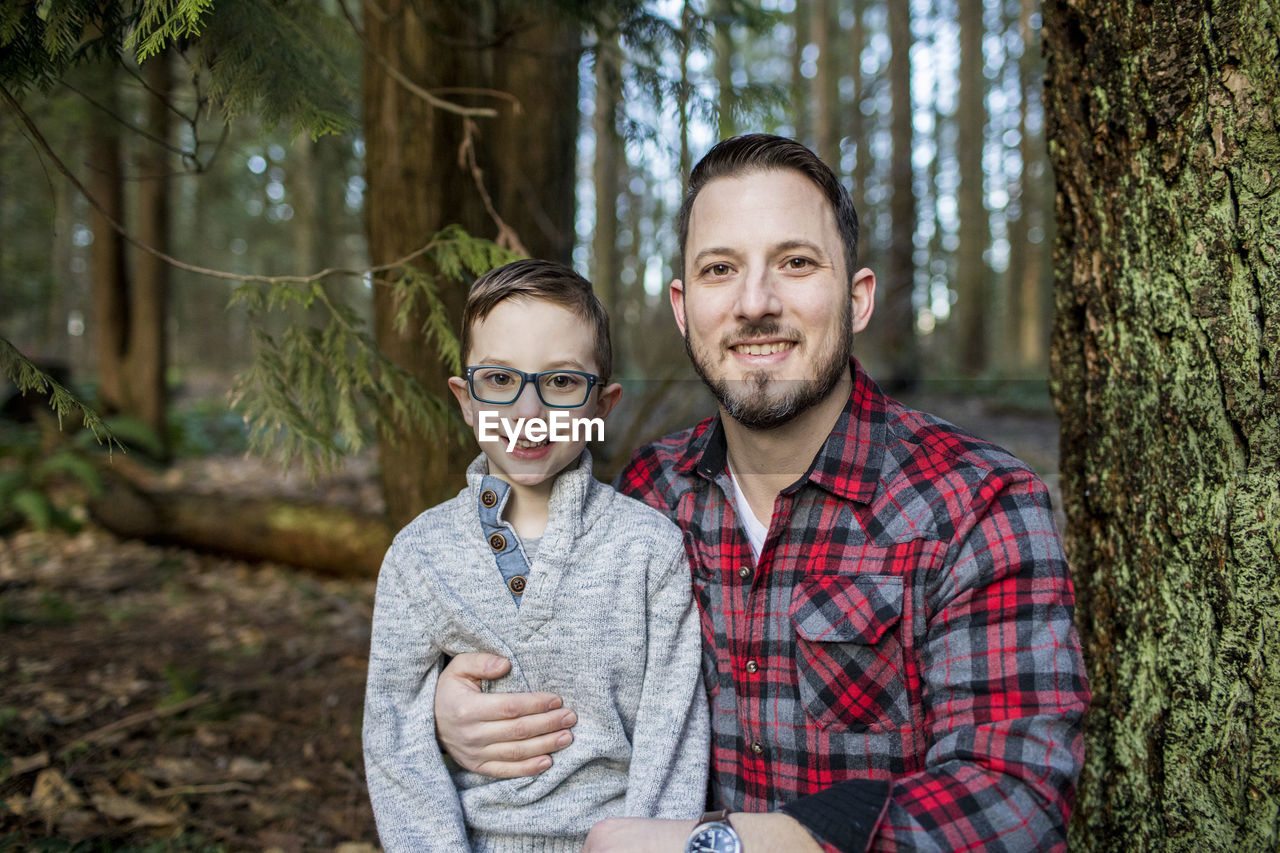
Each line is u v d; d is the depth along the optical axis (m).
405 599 1.49
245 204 14.67
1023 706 1.15
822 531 1.34
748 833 1.12
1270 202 1.25
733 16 2.90
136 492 5.50
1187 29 1.35
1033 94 15.13
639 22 2.52
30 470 6.07
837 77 14.55
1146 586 1.46
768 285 1.30
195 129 1.94
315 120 1.75
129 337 8.45
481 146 3.03
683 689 1.43
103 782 2.39
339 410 2.05
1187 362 1.38
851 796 1.11
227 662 3.56
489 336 1.50
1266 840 1.23
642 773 1.36
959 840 1.06
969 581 1.23
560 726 1.39
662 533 1.49
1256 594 1.26
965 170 13.79
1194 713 1.35
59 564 5.09
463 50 2.96
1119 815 1.48
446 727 1.39
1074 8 1.61
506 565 1.48
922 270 10.30
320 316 2.46
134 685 3.20
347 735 2.85
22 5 1.56
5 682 3.16
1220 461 1.32
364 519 4.84
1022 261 16.95
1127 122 1.48
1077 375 1.69
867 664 1.29
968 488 1.27
